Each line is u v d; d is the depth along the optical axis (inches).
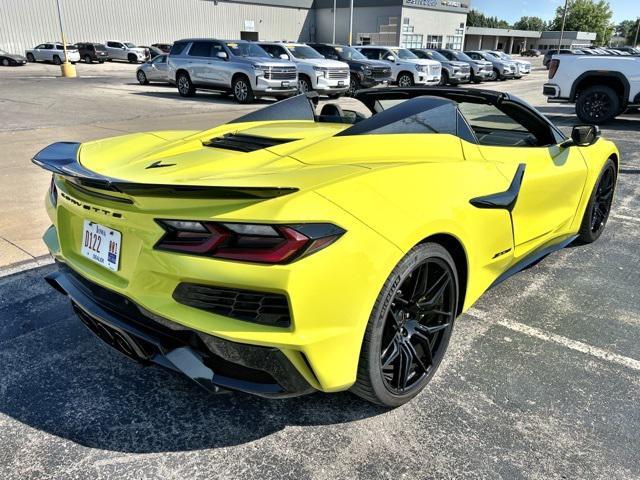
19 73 1027.9
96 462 75.8
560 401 90.4
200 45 618.2
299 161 86.7
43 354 102.5
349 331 71.3
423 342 88.9
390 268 73.6
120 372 97.5
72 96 596.7
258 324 67.2
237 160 88.3
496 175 100.5
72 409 87.0
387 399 83.2
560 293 132.6
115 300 77.8
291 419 85.4
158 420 84.8
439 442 80.6
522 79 1156.5
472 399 90.7
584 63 420.8
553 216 128.4
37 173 234.4
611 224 188.4
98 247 80.1
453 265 88.8
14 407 87.2
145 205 69.9
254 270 64.6
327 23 2022.6
